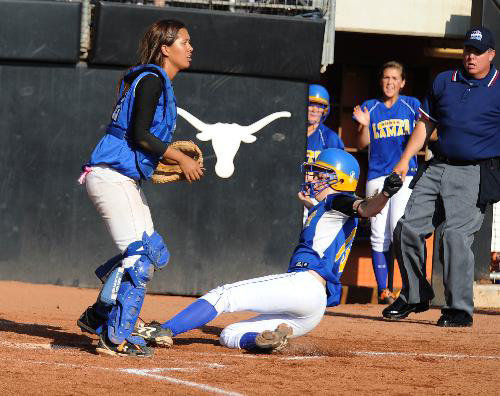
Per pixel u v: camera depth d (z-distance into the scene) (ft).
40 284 117.80
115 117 59.98
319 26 119.96
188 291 119.34
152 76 59.21
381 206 61.77
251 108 120.88
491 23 127.13
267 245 120.88
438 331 87.56
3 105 118.11
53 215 118.21
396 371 59.00
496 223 131.13
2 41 116.67
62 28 116.98
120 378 51.19
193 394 47.67
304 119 121.70
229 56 119.44
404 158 95.20
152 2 123.34
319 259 64.90
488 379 57.21
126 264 59.47
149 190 118.52
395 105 118.73
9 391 46.19
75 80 118.62
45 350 61.26
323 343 73.36
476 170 92.99
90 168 60.08
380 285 119.75
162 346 66.13
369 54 159.74
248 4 123.54
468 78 92.94
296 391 50.06
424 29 140.15
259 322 66.85
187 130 119.96
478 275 128.47
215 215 119.85
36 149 118.52
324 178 66.03
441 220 96.17
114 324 59.36
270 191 120.98
